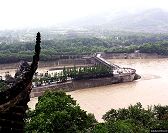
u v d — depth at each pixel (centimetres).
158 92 15962
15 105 1415
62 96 7675
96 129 6378
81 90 17338
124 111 8712
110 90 17050
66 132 6134
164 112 9144
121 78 19038
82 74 18088
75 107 6900
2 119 1397
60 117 6175
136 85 17975
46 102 7025
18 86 1420
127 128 6369
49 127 6050
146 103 13912
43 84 16900
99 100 14638
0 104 1352
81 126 6756
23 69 1798
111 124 6588
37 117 6328
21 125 1439
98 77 18562
